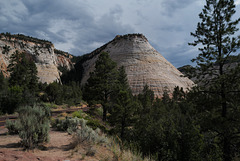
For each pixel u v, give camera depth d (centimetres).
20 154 369
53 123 1198
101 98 2875
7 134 757
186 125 1012
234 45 1100
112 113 2094
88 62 19675
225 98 1060
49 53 13662
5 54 9700
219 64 1156
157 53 14725
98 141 632
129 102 2083
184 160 878
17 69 4991
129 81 10812
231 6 1131
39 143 527
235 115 1020
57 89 5344
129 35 16775
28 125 507
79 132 586
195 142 926
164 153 838
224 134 1034
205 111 1147
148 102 3856
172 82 10588
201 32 1261
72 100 5641
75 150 483
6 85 4309
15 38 11800
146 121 1583
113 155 485
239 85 1033
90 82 2883
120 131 1883
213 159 940
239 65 1009
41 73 11869
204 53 1219
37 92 5666
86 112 2591
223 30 1148
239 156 1001
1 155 337
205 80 1197
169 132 955
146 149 951
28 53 11938
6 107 2277
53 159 371
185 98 1286
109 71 3008
